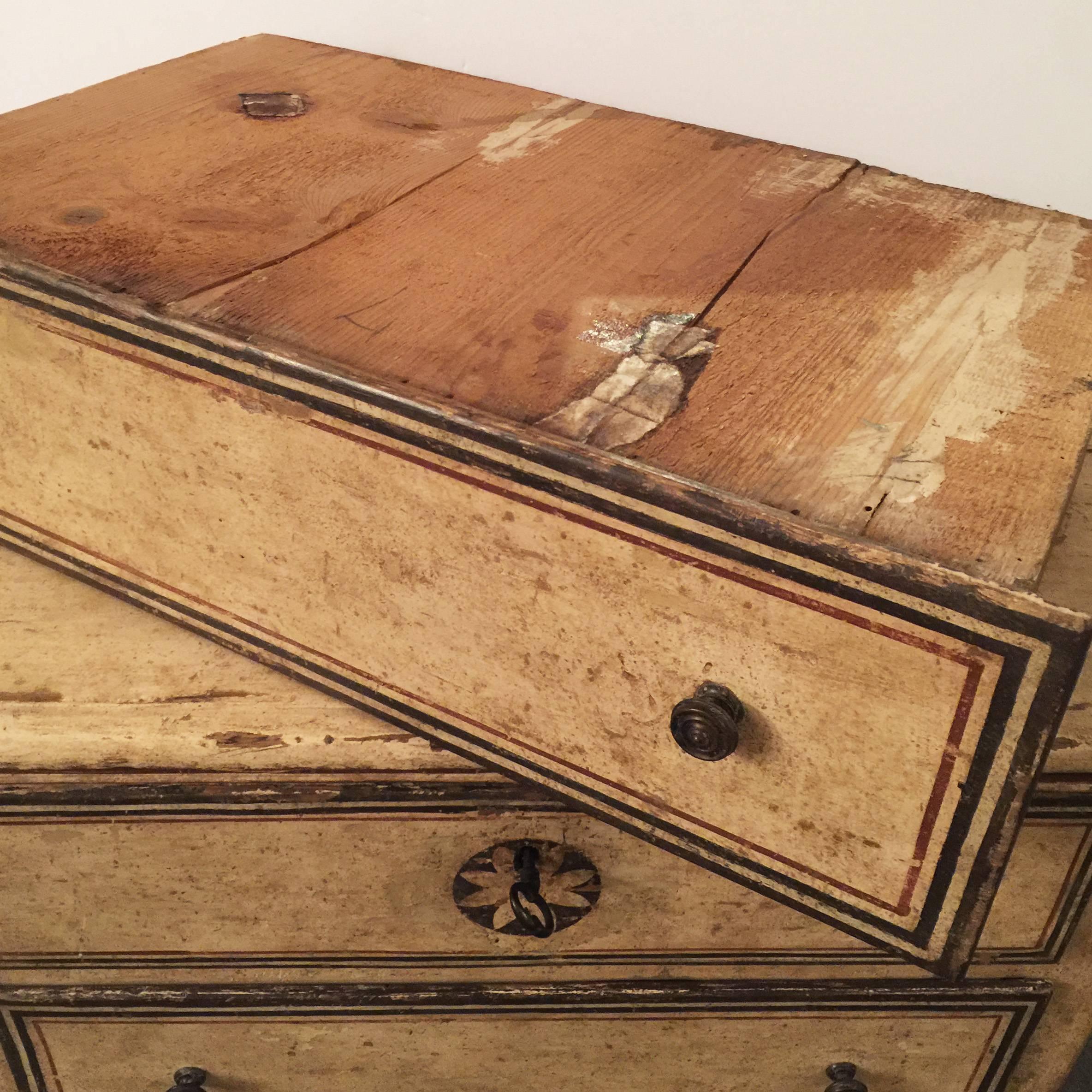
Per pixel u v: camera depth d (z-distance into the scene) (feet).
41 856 2.74
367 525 2.27
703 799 2.19
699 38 3.51
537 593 2.13
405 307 2.31
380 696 2.54
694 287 2.46
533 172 2.96
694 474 1.87
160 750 2.56
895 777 1.92
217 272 2.38
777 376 2.16
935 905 2.01
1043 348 2.29
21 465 2.76
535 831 2.62
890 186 3.04
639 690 2.13
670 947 2.83
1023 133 3.37
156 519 2.61
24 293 2.38
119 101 3.21
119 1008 3.04
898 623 1.75
